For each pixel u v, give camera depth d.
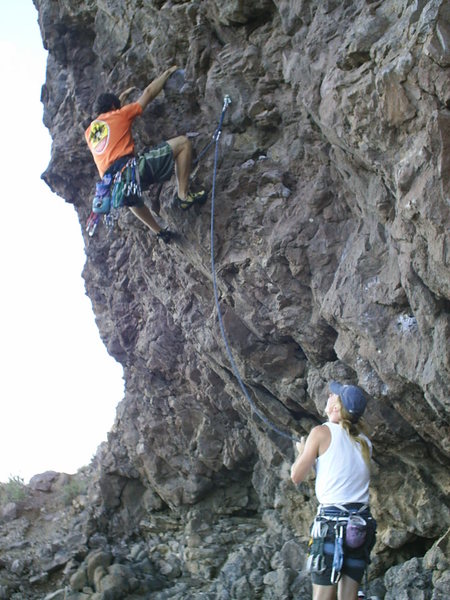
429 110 4.75
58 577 10.20
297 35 6.03
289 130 6.66
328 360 6.96
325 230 6.44
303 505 8.90
